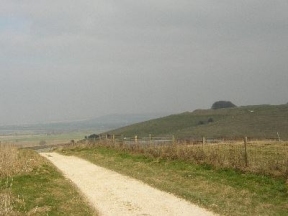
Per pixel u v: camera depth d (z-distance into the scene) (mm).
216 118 128875
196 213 16656
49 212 16781
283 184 20500
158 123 135500
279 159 25953
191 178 24562
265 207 17438
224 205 17797
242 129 96500
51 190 21766
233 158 27281
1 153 31250
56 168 32031
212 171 25953
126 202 19234
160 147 35688
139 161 33531
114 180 25859
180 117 139750
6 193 19016
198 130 106312
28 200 18859
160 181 24125
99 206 18641
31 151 46000
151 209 17641
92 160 38719
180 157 31328
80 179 26875
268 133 88188
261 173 22953
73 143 66375
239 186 21469
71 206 18172
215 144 41938
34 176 25875
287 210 16922
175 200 19234
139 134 122625
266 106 126625
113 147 46469
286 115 105438
